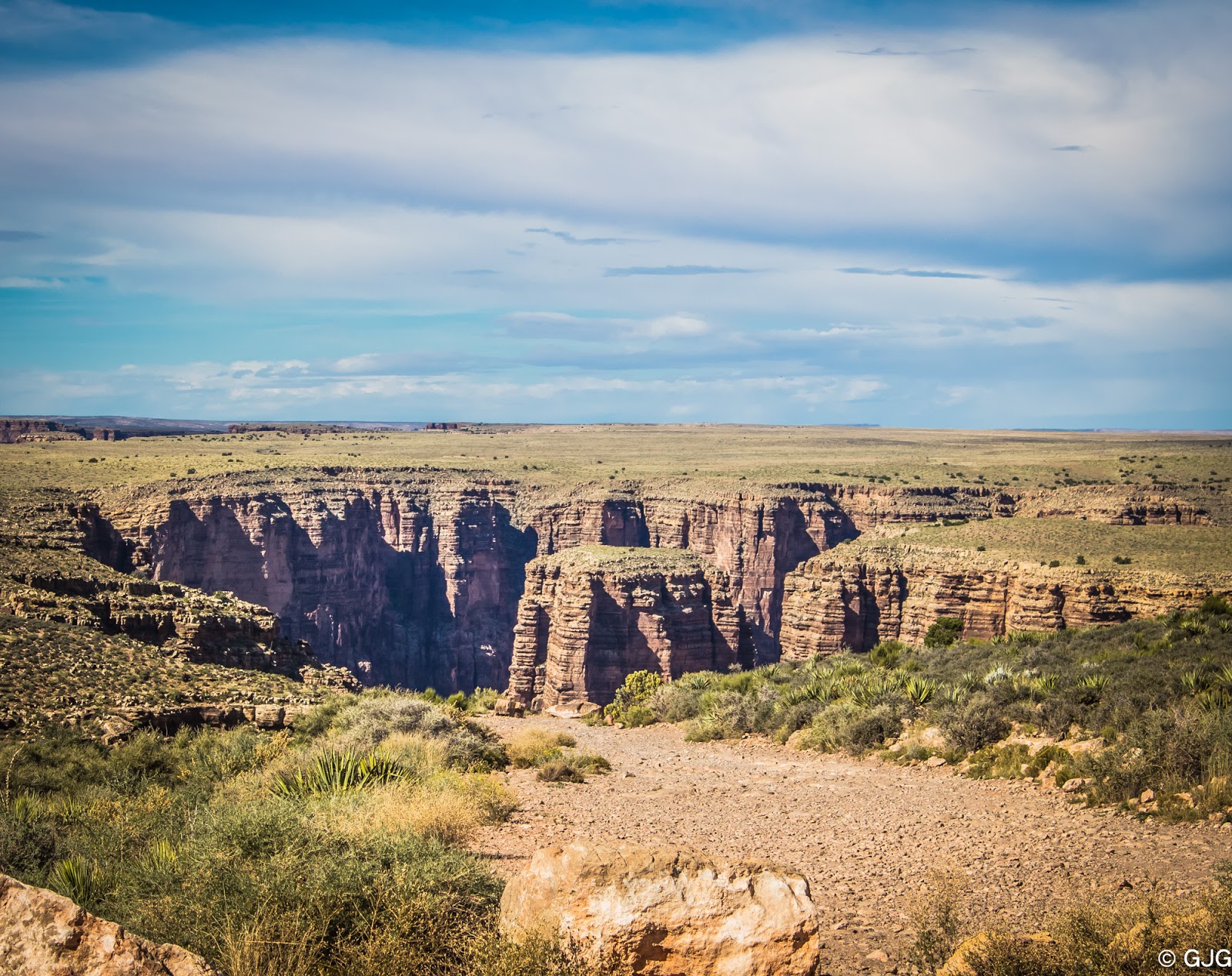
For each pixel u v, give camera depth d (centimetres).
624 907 1066
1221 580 8344
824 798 2703
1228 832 1912
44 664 3634
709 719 4475
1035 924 1383
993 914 1477
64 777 2564
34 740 2889
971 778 2898
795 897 1088
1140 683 3142
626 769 3359
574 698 10350
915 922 1431
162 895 1280
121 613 4691
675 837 2173
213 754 2822
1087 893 1562
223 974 1035
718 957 1053
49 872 1588
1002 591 9562
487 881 1345
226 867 1302
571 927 1065
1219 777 2139
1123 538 10112
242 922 1156
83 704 3291
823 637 10388
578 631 10400
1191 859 1745
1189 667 3253
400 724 3394
